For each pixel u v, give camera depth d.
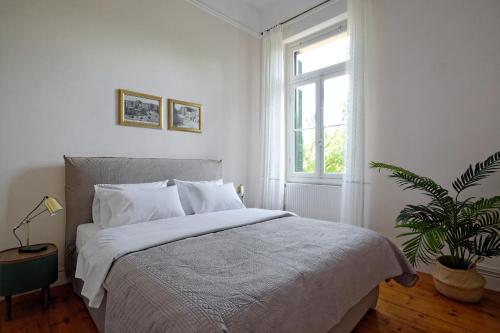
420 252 1.77
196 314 0.79
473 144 2.16
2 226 1.89
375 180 2.68
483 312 1.75
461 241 1.89
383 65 2.63
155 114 2.71
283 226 1.90
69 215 2.10
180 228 1.77
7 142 1.91
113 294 1.12
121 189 2.23
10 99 1.92
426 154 2.38
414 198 2.45
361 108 2.60
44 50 2.06
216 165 3.19
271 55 3.54
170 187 2.42
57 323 1.61
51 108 2.10
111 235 1.60
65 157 2.11
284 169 3.48
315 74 3.33
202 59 3.17
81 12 2.25
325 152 3.24
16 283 1.62
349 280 1.31
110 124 2.42
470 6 2.17
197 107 3.10
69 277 2.12
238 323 0.79
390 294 2.01
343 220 2.70
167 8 2.83
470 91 2.17
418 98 2.43
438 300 1.91
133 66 2.56
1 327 1.56
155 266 1.14
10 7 1.92
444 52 2.29
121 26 2.48
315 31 3.29
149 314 0.88
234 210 2.48
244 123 3.69
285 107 3.61
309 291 1.08
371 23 2.66
